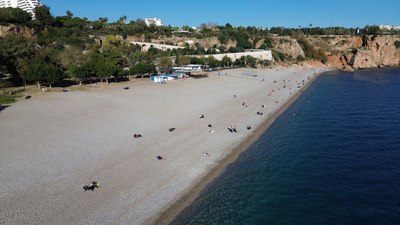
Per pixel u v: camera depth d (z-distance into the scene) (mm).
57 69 93812
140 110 71938
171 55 166375
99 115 66062
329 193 39688
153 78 119312
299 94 109812
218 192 38969
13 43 102312
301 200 38000
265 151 53281
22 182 37500
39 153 45688
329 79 156750
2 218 30734
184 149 50438
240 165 47094
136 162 44500
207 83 118438
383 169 46625
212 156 48969
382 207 36625
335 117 77375
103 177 39688
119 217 32188
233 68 173250
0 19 152250
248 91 106375
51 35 165250
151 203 35125
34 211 32125
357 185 41750
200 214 34438
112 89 96938
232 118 70812
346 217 34781
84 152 46781
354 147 55844
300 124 70938
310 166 47688
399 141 58688
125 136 54312
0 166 41125
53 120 61438
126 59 139500
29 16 165750
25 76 91188
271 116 76000
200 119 67500
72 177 39219
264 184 41688
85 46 161375
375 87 128125
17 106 71312
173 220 32906
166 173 42094
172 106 77562
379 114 80375
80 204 33781
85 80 110688
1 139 50469
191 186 39438
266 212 35438
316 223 33750
